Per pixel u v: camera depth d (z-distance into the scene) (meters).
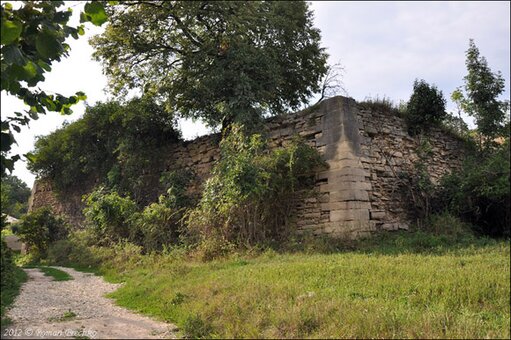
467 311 5.30
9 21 3.38
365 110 13.39
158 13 14.91
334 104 12.75
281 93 17.95
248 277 7.41
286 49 17.02
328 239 11.41
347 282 6.83
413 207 13.53
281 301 5.66
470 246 10.20
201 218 12.27
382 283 6.57
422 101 14.66
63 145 21.72
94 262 13.98
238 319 5.20
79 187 22.06
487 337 4.32
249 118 13.75
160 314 6.44
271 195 12.27
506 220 12.62
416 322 4.76
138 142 17.84
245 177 11.68
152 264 11.44
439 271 7.05
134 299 7.71
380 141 13.48
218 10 15.02
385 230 12.26
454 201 13.13
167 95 16.16
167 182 16.27
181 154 17.47
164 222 14.37
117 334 5.10
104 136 19.83
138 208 16.41
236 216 11.93
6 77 3.74
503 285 6.19
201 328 5.14
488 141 15.82
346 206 11.70
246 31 15.08
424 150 13.96
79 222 21.12
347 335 4.45
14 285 8.77
